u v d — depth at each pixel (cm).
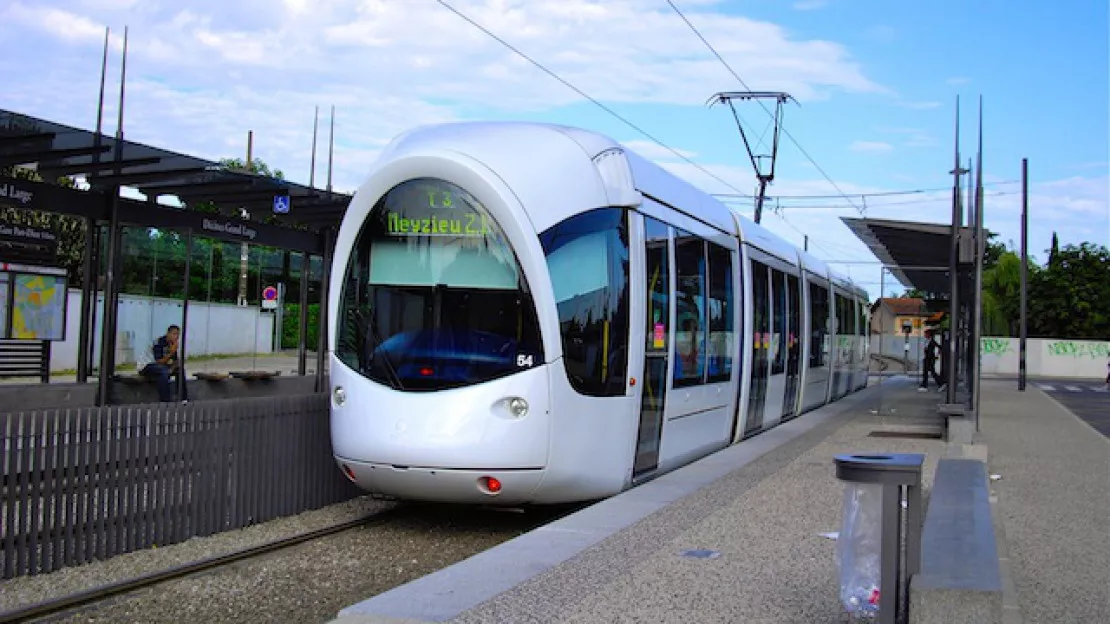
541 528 809
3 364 1775
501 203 937
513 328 930
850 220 1998
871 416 1945
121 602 740
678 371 1179
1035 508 1004
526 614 560
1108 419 2639
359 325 977
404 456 913
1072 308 7306
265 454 1029
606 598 600
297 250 1945
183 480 931
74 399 1611
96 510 851
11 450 775
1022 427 2059
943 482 772
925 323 3256
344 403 962
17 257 1717
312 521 1038
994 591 443
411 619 541
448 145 973
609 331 1002
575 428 951
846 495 531
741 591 621
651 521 844
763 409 1627
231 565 855
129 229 1711
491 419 910
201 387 1834
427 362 939
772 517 867
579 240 982
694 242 1261
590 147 1045
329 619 725
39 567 802
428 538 981
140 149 1459
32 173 2075
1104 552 791
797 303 1912
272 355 2042
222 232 1752
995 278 7431
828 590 624
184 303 1745
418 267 964
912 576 469
